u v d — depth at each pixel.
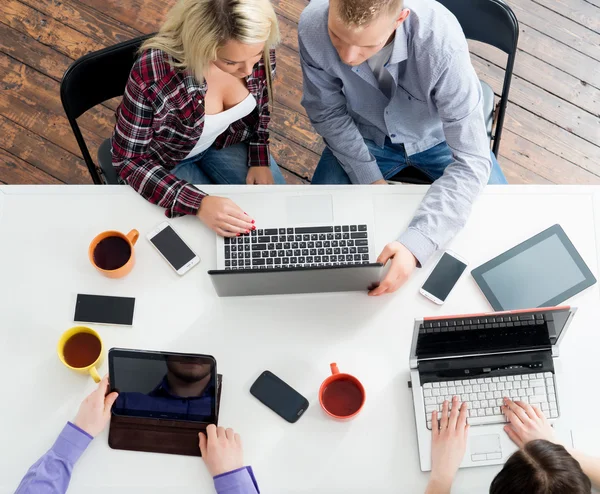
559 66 2.74
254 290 1.59
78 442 1.46
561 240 1.67
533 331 1.48
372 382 1.55
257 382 1.55
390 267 1.61
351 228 1.66
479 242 1.68
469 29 1.96
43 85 2.68
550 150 2.66
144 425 1.50
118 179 1.91
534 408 1.52
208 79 1.75
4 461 1.48
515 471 1.29
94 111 2.65
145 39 1.75
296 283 1.56
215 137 1.96
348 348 1.59
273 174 2.14
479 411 1.52
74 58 2.72
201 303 1.62
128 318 1.61
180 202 1.67
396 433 1.51
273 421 1.52
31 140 2.62
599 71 2.74
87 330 1.54
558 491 1.25
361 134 2.11
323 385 1.49
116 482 1.47
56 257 1.65
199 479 1.47
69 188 1.71
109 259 1.62
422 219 1.67
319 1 1.69
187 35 1.50
